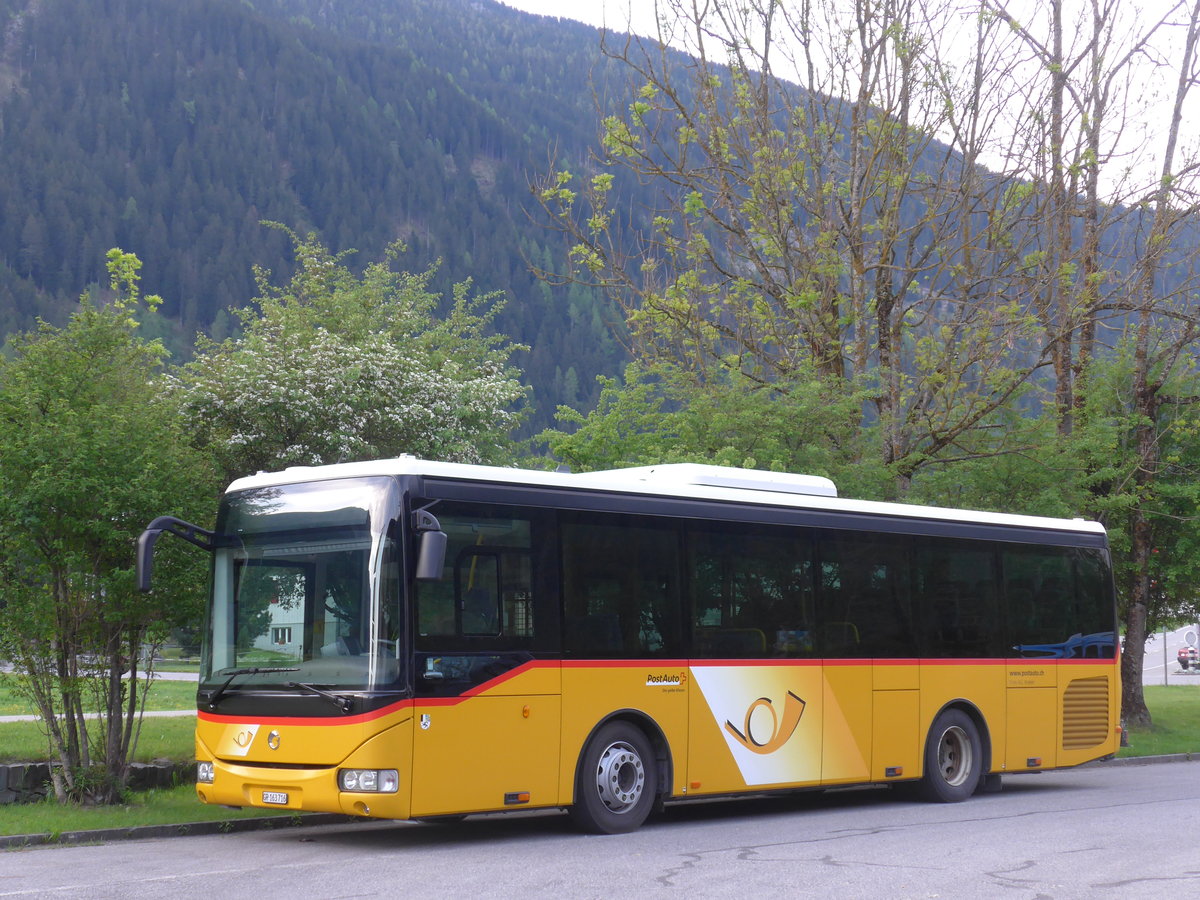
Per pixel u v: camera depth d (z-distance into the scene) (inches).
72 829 465.1
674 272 909.8
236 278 7268.7
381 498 447.2
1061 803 622.5
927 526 639.8
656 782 507.8
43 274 7003.0
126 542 523.2
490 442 1088.8
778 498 576.7
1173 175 952.3
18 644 517.3
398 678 430.9
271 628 461.4
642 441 824.9
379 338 1056.2
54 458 503.8
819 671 573.3
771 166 890.1
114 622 523.5
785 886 366.9
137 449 529.3
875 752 594.2
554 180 909.2
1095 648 714.8
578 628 486.0
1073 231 966.4
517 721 461.1
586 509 498.9
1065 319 909.2
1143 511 1034.7
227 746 458.6
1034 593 689.0
